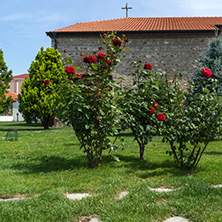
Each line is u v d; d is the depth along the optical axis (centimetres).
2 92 2025
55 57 1560
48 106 1461
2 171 535
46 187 420
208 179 453
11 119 3158
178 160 551
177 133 522
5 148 836
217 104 516
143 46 1689
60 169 551
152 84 604
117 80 1675
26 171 541
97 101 530
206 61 1298
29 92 1483
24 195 394
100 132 530
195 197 360
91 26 1858
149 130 607
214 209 319
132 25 1855
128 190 400
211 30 1628
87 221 297
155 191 388
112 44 561
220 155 699
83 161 621
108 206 329
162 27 1744
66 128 1600
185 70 1672
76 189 404
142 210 316
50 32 1692
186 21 1953
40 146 867
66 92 515
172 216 306
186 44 1675
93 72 553
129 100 594
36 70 1496
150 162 613
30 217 303
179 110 535
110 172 520
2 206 330
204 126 510
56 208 323
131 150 780
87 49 1711
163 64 1681
